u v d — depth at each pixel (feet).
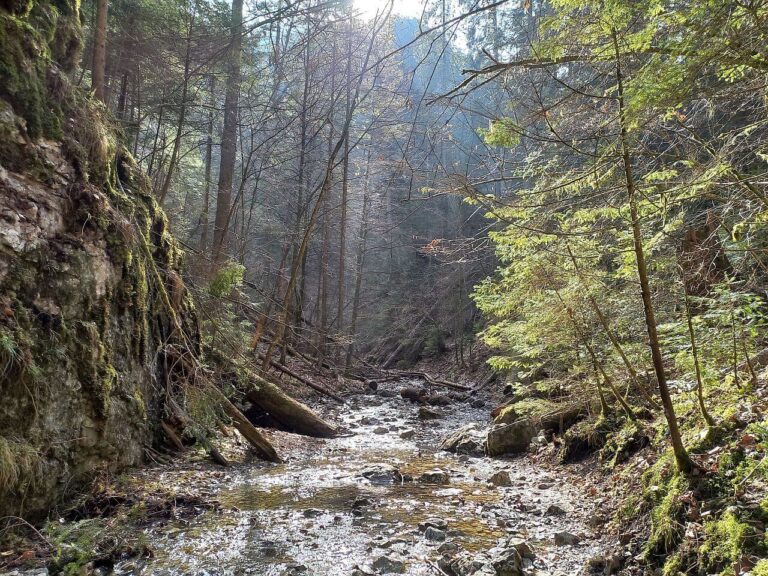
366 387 53.36
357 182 74.18
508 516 16.74
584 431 22.21
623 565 12.33
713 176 11.18
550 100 16.70
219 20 40.73
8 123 15.46
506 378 48.91
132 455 19.35
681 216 13.71
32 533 13.55
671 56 9.59
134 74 41.22
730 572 9.36
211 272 32.83
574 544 14.15
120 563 12.95
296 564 13.15
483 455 26.40
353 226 80.69
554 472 21.86
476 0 12.99
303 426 30.94
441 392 51.31
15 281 14.69
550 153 18.17
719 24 9.09
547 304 19.89
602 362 21.13
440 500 18.57
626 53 11.69
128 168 24.25
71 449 15.72
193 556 13.47
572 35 12.72
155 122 51.06
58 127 17.40
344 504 18.07
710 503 11.41
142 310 21.09
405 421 37.22
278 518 16.44
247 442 26.03
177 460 21.66
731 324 15.14
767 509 10.13
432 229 81.92
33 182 15.98
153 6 36.60
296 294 54.19
